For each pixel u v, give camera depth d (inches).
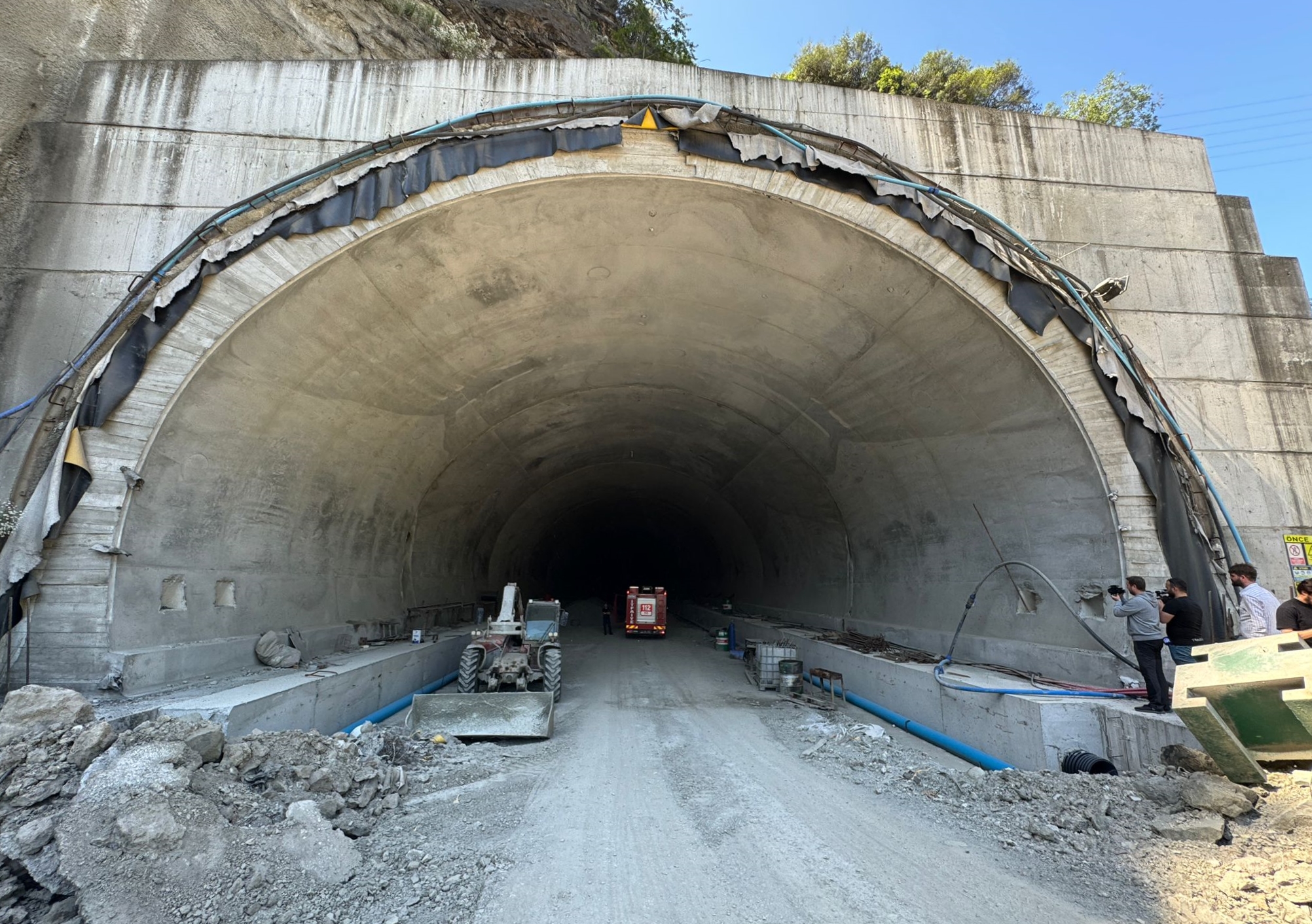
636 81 320.2
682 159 297.3
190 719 181.8
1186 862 153.6
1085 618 303.1
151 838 140.3
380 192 281.7
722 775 238.5
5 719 166.4
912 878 152.2
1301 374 329.4
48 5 315.6
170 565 278.2
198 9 382.0
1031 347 304.0
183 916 130.4
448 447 498.3
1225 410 322.0
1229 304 338.3
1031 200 343.3
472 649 362.9
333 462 382.0
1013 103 874.1
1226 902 134.8
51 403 256.8
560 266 349.7
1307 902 126.8
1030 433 327.9
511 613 404.2
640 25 826.2
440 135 295.1
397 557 510.6
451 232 303.3
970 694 295.6
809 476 555.2
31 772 156.3
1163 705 233.1
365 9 516.1
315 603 389.7
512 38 649.0
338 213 279.4
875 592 526.3
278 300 281.4
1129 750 235.5
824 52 921.5
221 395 283.3
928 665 366.0
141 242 293.0
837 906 138.4
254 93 313.1
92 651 238.8
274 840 155.0
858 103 339.6
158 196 299.0
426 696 301.1
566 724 325.7
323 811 178.7
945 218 304.2
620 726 322.7
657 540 1284.4
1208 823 164.6
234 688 262.4
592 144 291.4
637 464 816.9
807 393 447.8
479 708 299.6
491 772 241.1
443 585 608.1
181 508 281.4
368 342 339.3
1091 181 350.6
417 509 522.3
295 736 205.2
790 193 299.1
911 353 354.0
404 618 502.9
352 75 317.1
